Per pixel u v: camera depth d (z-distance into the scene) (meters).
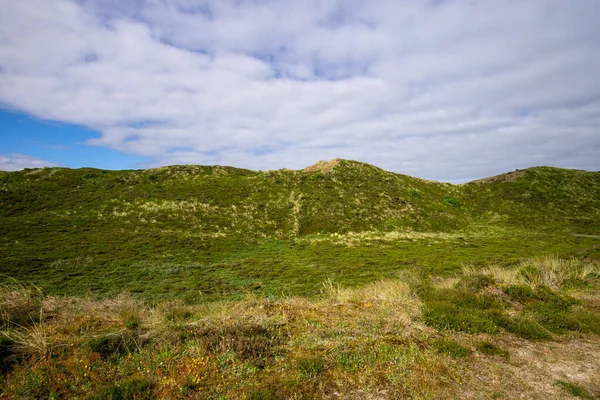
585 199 51.50
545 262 10.61
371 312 6.49
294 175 48.84
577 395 3.75
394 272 18.83
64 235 26.19
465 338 5.37
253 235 32.03
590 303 7.29
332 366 4.31
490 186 59.12
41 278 16.42
